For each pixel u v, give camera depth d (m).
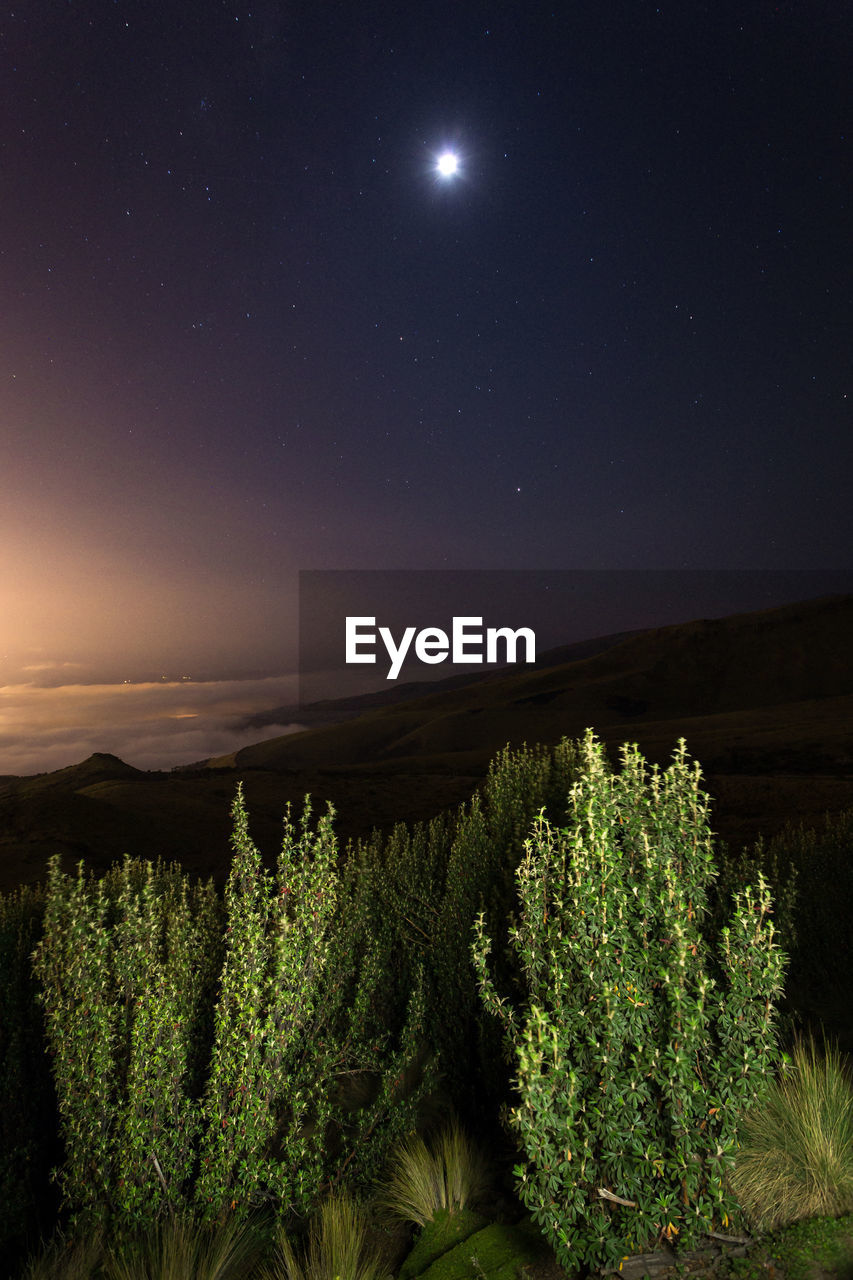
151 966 4.44
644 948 3.56
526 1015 3.49
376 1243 3.80
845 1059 4.91
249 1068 3.98
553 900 4.03
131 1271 3.46
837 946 7.44
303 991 4.35
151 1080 3.98
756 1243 3.26
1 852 25.14
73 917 4.26
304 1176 4.03
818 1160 3.57
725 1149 3.24
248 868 4.47
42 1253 3.81
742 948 3.41
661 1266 3.19
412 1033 5.05
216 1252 3.62
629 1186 3.21
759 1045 3.29
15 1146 4.34
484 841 6.08
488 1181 4.21
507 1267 3.32
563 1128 3.13
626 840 3.89
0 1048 4.71
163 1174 3.99
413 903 7.11
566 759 6.37
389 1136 4.54
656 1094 3.53
